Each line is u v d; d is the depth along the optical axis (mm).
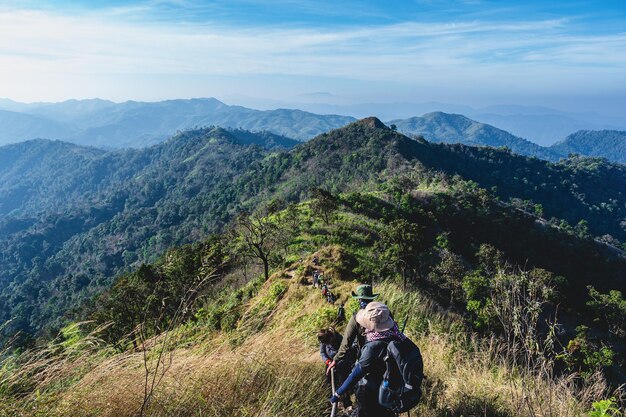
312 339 5809
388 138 193500
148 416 3299
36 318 129875
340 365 3947
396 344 3174
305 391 4230
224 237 42969
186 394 3615
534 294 3684
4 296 169250
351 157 185250
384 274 26453
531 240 86500
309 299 13984
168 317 3877
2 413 2906
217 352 4344
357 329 3828
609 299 47000
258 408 3764
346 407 3977
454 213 90688
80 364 3498
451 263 39781
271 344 5090
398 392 3068
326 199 61219
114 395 3373
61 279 173000
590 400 4055
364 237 54250
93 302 26734
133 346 3875
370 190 121562
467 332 7102
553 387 3945
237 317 5375
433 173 141750
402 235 42781
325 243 49750
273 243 41688
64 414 3090
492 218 91750
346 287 16547
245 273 34531
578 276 77625
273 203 70438
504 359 4863
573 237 94250
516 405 4020
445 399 4477
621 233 183375
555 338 3625
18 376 3168
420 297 8914
